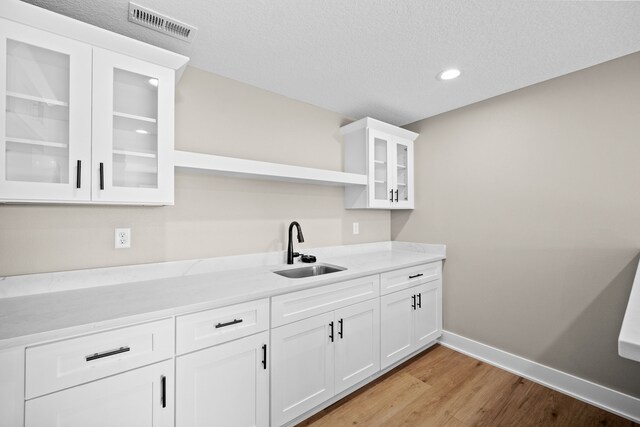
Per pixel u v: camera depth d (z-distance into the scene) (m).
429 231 2.81
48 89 1.25
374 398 1.90
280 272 2.04
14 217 1.37
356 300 1.92
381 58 1.80
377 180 2.62
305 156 2.46
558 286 2.02
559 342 2.01
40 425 0.96
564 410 1.79
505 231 2.29
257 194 2.16
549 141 2.06
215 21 1.45
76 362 1.02
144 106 1.50
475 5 1.34
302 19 1.44
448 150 2.66
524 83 2.12
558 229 2.02
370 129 2.52
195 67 1.90
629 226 1.74
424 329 2.47
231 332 1.38
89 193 1.28
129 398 1.12
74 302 1.27
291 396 1.60
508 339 2.26
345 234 2.72
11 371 0.92
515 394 1.94
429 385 2.04
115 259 1.61
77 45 1.26
